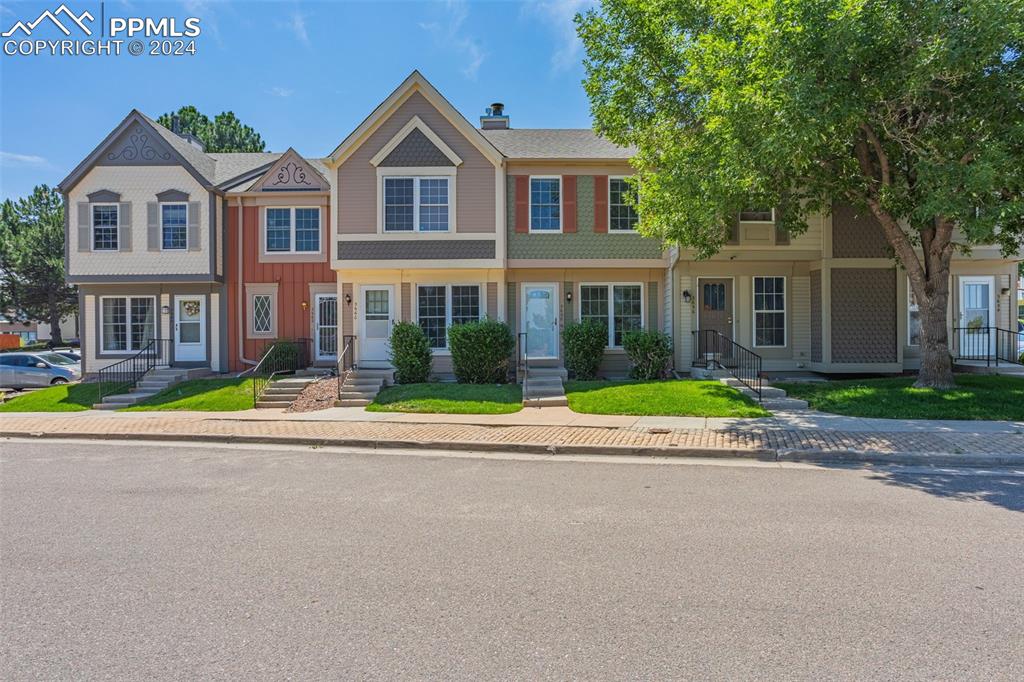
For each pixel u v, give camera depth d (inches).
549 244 699.4
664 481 298.4
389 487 289.4
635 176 613.3
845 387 547.8
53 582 176.7
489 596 165.6
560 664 131.3
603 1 549.0
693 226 506.3
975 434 381.4
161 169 767.7
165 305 782.5
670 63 535.5
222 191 773.9
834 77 383.9
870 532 217.2
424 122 679.1
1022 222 486.9
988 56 371.9
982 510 243.9
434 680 125.3
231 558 194.9
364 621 151.8
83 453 386.3
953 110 435.2
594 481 299.4
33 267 1498.5
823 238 640.4
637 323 717.9
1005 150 398.9
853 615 153.5
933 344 516.1
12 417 538.0
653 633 144.7
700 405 491.2
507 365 658.2
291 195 780.0
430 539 212.4
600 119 585.0
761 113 401.7
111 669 130.3
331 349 782.5
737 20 430.3
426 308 698.8
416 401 539.2
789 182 500.4
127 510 250.4
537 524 228.8
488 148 677.3
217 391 626.2
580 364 661.3
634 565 187.3
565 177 700.7
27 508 253.9
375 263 676.7
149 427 462.6
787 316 688.4
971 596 164.1
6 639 143.7
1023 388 503.2
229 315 785.6
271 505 257.4
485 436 407.2
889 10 378.6
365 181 679.1
